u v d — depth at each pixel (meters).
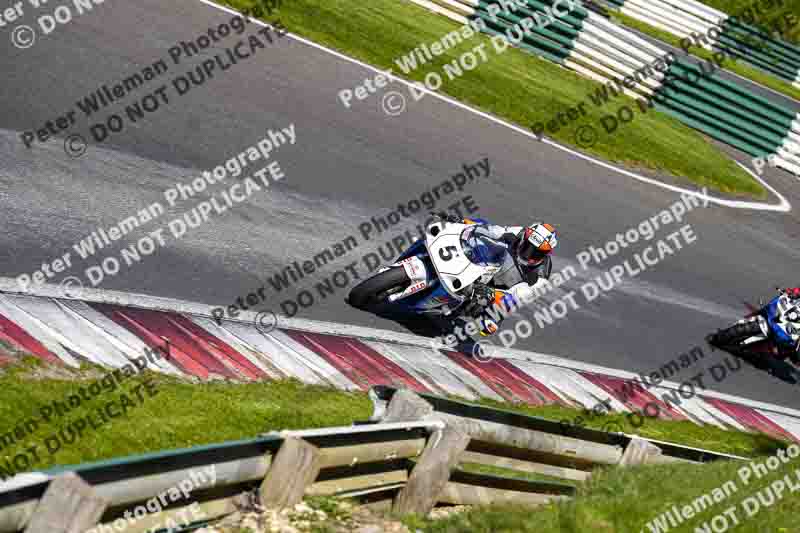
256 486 9.03
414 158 24.19
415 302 16.41
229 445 8.13
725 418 20.94
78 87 19.44
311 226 18.70
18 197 14.84
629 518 10.84
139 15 23.98
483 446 11.41
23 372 10.62
